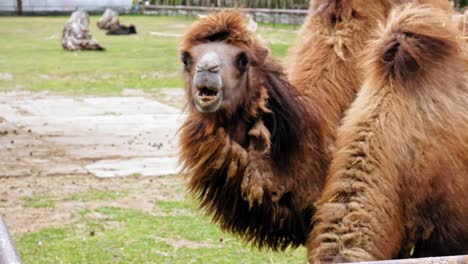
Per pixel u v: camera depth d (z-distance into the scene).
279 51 22.75
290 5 41.50
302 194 4.78
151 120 14.52
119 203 8.93
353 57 5.25
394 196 4.23
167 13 53.19
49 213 8.49
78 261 6.98
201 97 4.30
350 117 4.50
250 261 7.09
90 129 13.49
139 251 7.28
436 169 4.31
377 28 5.36
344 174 4.26
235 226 4.82
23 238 7.61
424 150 4.31
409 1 5.59
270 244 4.93
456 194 4.38
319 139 4.89
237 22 4.58
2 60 25.48
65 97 17.75
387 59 4.51
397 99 4.39
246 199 4.60
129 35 36.69
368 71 4.63
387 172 4.23
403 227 4.34
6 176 10.08
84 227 8.00
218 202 4.74
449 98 4.51
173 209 8.71
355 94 5.21
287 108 4.71
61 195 9.23
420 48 4.48
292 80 5.22
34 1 58.62
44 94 18.23
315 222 4.43
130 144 12.20
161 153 11.59
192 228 8.01
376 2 5.45
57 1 58.88
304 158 4.76
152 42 32.88
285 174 4.69
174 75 21.84
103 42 32.91
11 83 20.14
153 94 18.41
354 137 4.36
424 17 4.62
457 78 4.64
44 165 10.71
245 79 4.56
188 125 4.61
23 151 11.59
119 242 7.53
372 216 4.09
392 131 4.31
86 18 29.70
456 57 4.69
